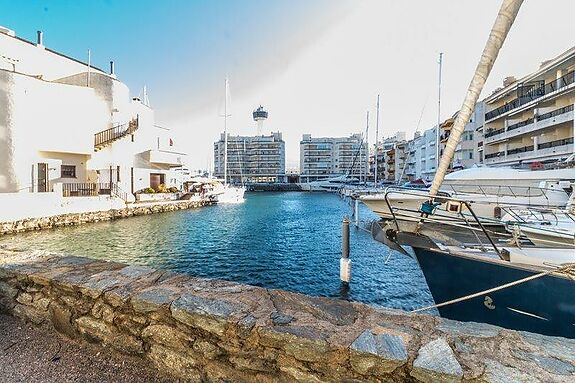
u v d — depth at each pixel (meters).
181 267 13.54
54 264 3.73
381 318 2.44
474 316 5.46
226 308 2.54
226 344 2.36
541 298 4.81
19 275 3.45
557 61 28.03
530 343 2.11
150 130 37.62
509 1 3.84
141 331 2.71
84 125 26.39
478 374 1.78
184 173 54.69
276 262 14.42
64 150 25.05
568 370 1.83
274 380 2.19
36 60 30.16
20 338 3.07
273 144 130.38
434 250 5.80
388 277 12.17
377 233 6.18
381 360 1.94
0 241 17.25
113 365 2.68
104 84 31.00
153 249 16.67
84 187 26.55
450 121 51.38
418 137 70.38
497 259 5.28
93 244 17.48
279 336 2.18
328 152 131.00
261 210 39.81
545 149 29.55
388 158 87.56
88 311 2.98
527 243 7.34
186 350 2.51
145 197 32.06
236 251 16.50
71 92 25.66
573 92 27.25
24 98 22.92
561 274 4.52
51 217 21.36
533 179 16.28
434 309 9.29
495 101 40.00
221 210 38.53
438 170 4.98
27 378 2.49
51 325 3.20
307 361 2.10
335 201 58.78
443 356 1.93
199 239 19.59
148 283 3.11
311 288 11.04
